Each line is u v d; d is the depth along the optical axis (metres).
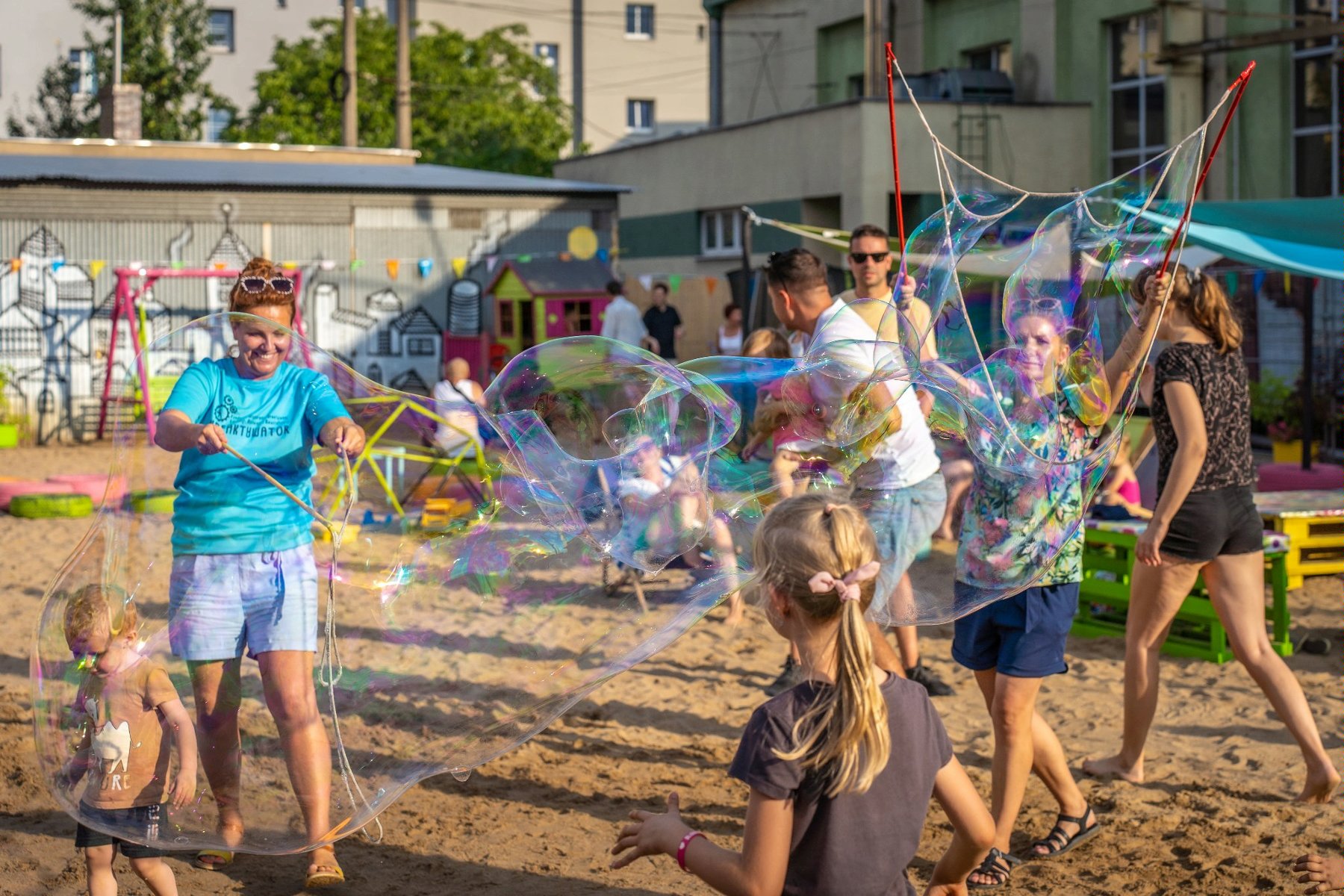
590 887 3.64
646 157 22.64
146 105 31.23
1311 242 8.40
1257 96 15.68
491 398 3.76
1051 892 3.54
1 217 14.98
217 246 15.77
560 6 42.16
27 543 9.05
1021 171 18.03
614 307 14.49
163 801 3.00
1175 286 4.17
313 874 3.59
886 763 2.09
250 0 39.09
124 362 15.03
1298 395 11.95
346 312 16.27
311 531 3.33
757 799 2.07
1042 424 3.37
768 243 19.73
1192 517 4.11
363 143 32.28
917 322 3.40
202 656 3.13
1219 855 3.76
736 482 3.61
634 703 5.50
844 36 23.39
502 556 3.68
